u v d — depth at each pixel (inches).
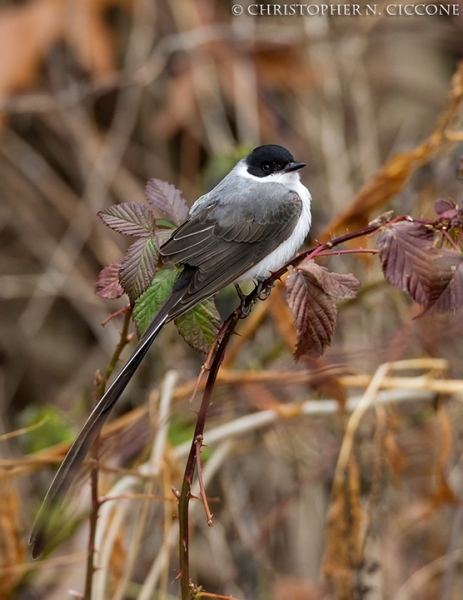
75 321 538.6
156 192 246.7
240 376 358.6
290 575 436.1
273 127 516.1
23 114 517.0
